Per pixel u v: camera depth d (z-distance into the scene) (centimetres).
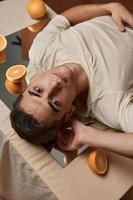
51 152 131
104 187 127
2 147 133
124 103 129
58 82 123
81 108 142
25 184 137
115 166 132
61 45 142
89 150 134
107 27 145
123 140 122
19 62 154
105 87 132
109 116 133
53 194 124
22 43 159
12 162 135
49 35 146
